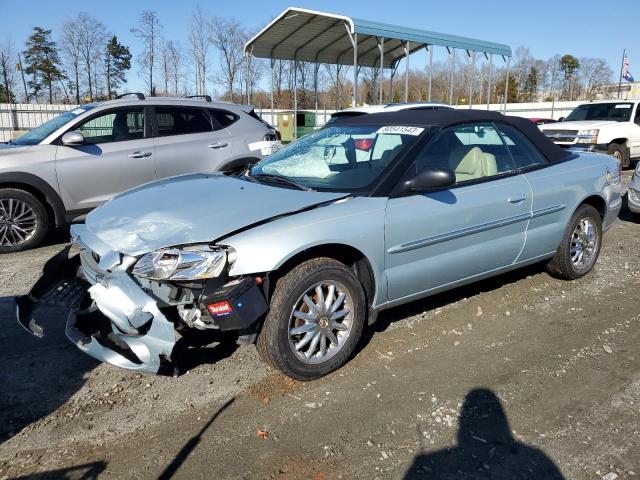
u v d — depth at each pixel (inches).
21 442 108.5
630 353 145.6
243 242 118.0
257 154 296.5
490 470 100.2
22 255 240.5
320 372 130.1
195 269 114.0
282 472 99.3
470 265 159.0
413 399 123.0
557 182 180.1
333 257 138.4
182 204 135.0
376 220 135.2
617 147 518.6
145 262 116.4
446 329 159.9
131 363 116.8
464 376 133.2
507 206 163.8
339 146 164.9
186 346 143.9
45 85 1478.8
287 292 122.5
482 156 165.9
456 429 112.2
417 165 148.6
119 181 262.8
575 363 140.0
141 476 98.4
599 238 203.2
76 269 148.7
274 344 122.8
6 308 176.6
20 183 240.2
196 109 289.0
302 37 597.6
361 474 99.0
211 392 126.4
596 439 109.2
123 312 113.6
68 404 121.9
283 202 132.4
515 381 131.0
